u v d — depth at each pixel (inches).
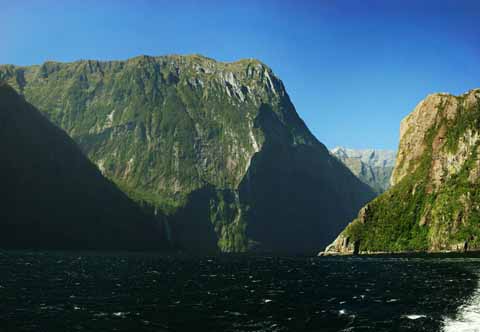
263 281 4525.1
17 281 4097.0
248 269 6343.5
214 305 2955.2
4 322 2368.4
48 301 3036.4
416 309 2728.8
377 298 3211.1
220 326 2322.8
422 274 5073.8
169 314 2640.3
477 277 4670.3
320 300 3154.5
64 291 3533.5
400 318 2465.6
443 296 3270.2
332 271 5851.4
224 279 4722.0
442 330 2178.9
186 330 2247.8
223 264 7603.4
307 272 5713.6
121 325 2351.1
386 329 2214.6
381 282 4296.3
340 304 2970.0
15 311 2662.4
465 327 2236.7
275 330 2230.6
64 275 4756.4
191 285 4097.0
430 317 2481.5
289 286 4050.2
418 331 2167.8
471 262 7249.0
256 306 2918.3
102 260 7810.0
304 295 3427.7
